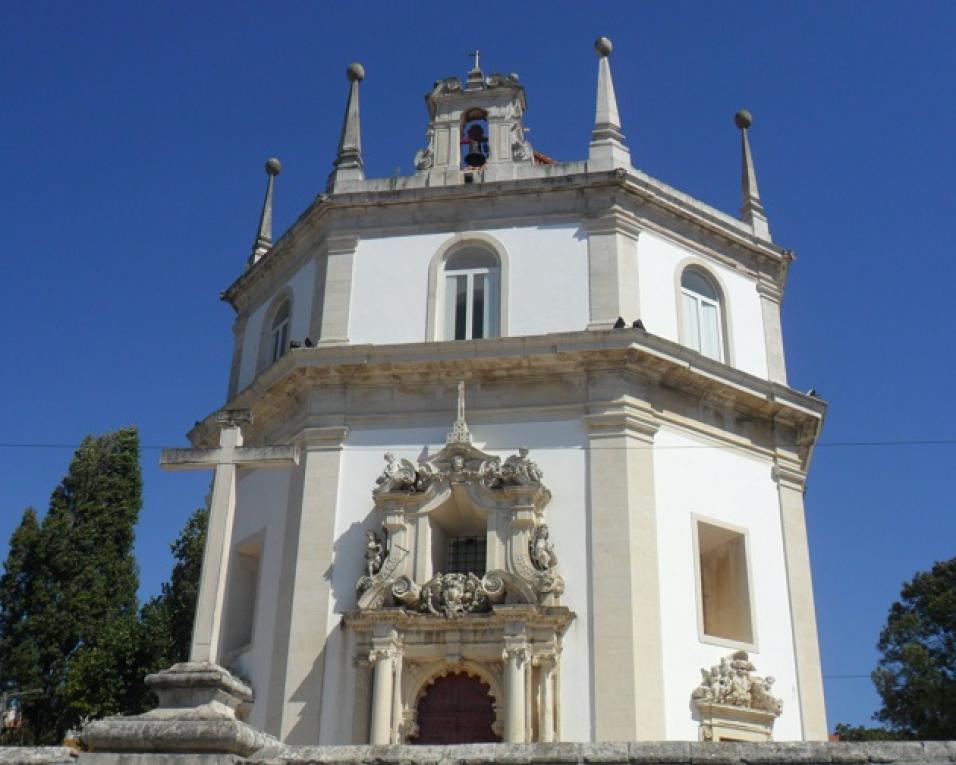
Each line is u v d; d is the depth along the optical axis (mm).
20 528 45781
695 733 22953
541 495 24062
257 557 27938
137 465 48719
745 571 25719
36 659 42781
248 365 31109
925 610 53031
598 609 23000
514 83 30266
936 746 10656
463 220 28078
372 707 22438
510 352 25484
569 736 22078
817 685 25359
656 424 25375
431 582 23453
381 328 27172
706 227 29125
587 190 27734
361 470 25422
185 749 11047
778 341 29641
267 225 34094
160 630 37938
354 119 30297
